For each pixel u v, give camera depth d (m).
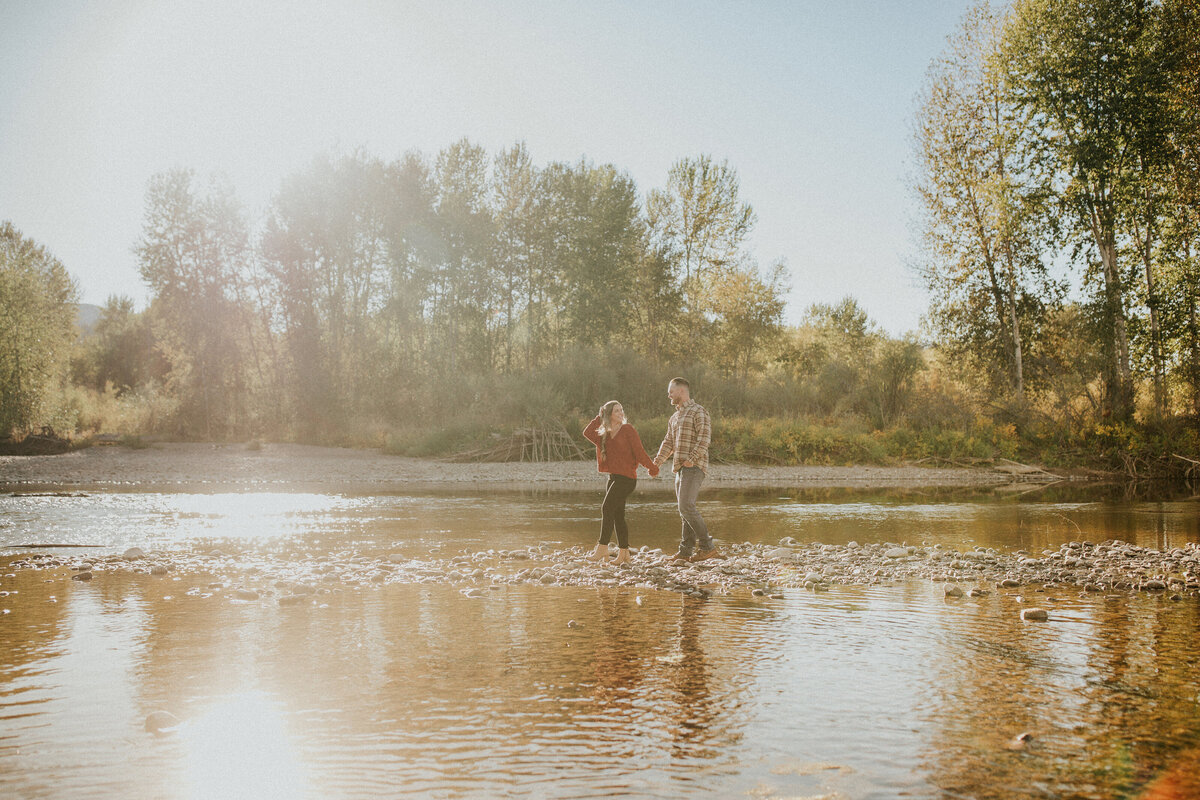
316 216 32.69
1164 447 22.22
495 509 12.73
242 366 35.09
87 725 3.01
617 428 7.52
